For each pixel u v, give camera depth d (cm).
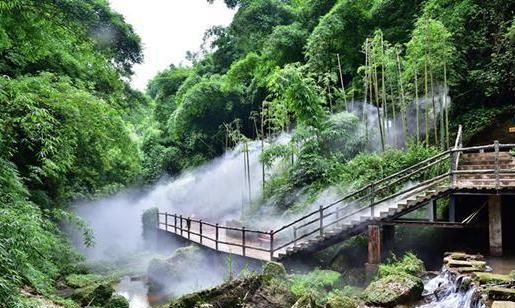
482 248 1014
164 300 1109
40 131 869
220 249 1259
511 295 602
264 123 2339
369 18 1989
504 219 1071
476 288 650
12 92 839
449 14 1633
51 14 729
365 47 1623
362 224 1001
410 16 1867
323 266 1074
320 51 1984
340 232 1016
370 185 1023
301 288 817
